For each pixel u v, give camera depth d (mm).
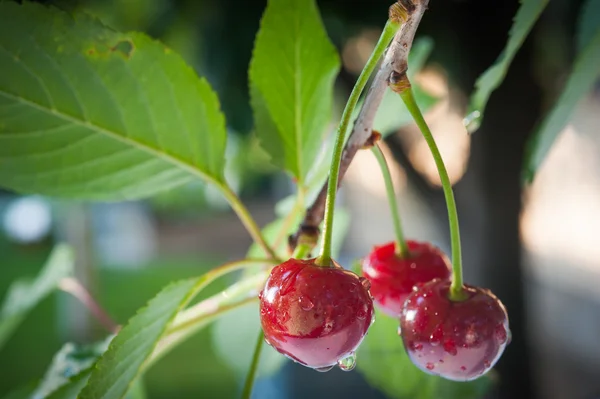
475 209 460
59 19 194
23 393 241
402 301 216
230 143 586
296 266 184
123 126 210
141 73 206
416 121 185
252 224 225
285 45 226
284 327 180
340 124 181
